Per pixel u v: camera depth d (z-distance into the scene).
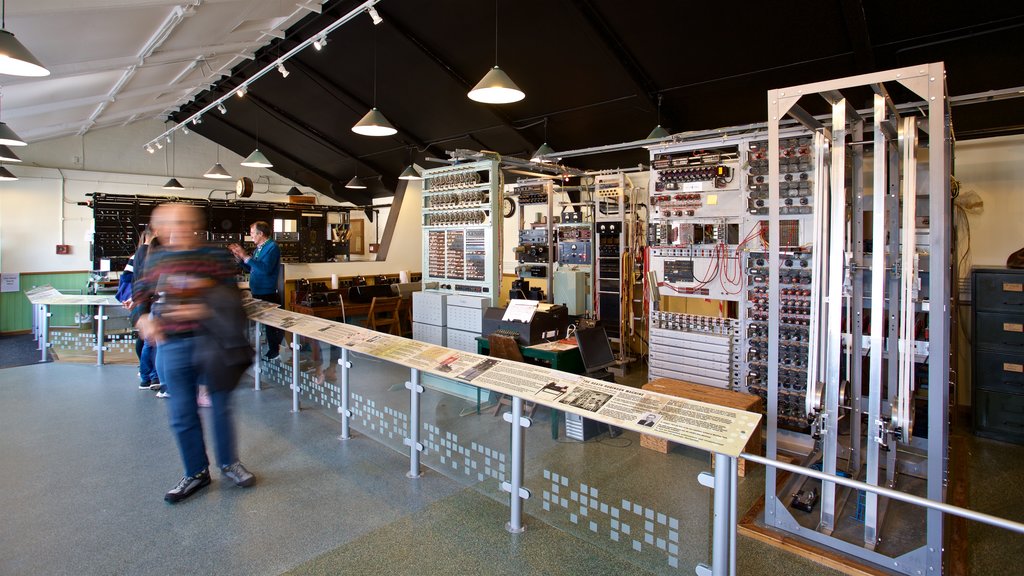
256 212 8.98
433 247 5.59
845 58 4.72
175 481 3.05
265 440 3.67
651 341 4.39
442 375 2.82
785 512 2.67
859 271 3.09
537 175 6.54
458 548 2.43
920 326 3.33
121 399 4.53
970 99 3.48
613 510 2.37
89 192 9.73
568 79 6.15
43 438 3.66
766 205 3.76
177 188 9.91
